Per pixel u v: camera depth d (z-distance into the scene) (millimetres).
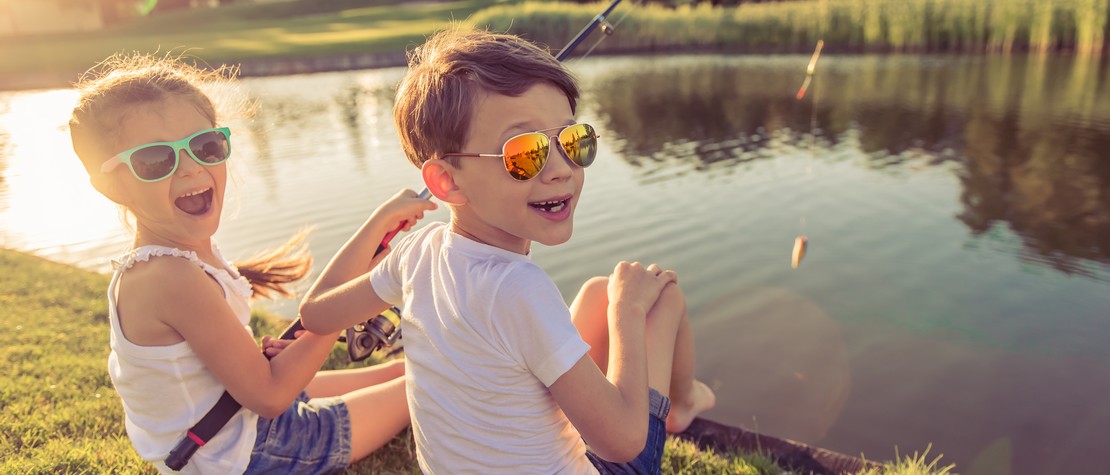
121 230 6461
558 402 1202
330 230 6070
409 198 1696
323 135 10922
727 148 9211
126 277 1517
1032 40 19984
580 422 1198
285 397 1607
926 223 5980
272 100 15461
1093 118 10352
